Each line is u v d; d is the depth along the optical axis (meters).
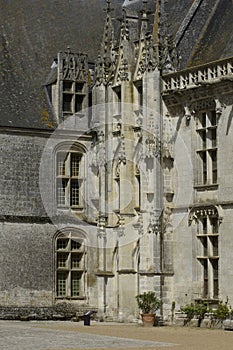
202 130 52.88
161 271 53.25
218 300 50.34
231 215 50.00
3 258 57.00
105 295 57.41
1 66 60.66
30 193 58.50
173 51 55.62
